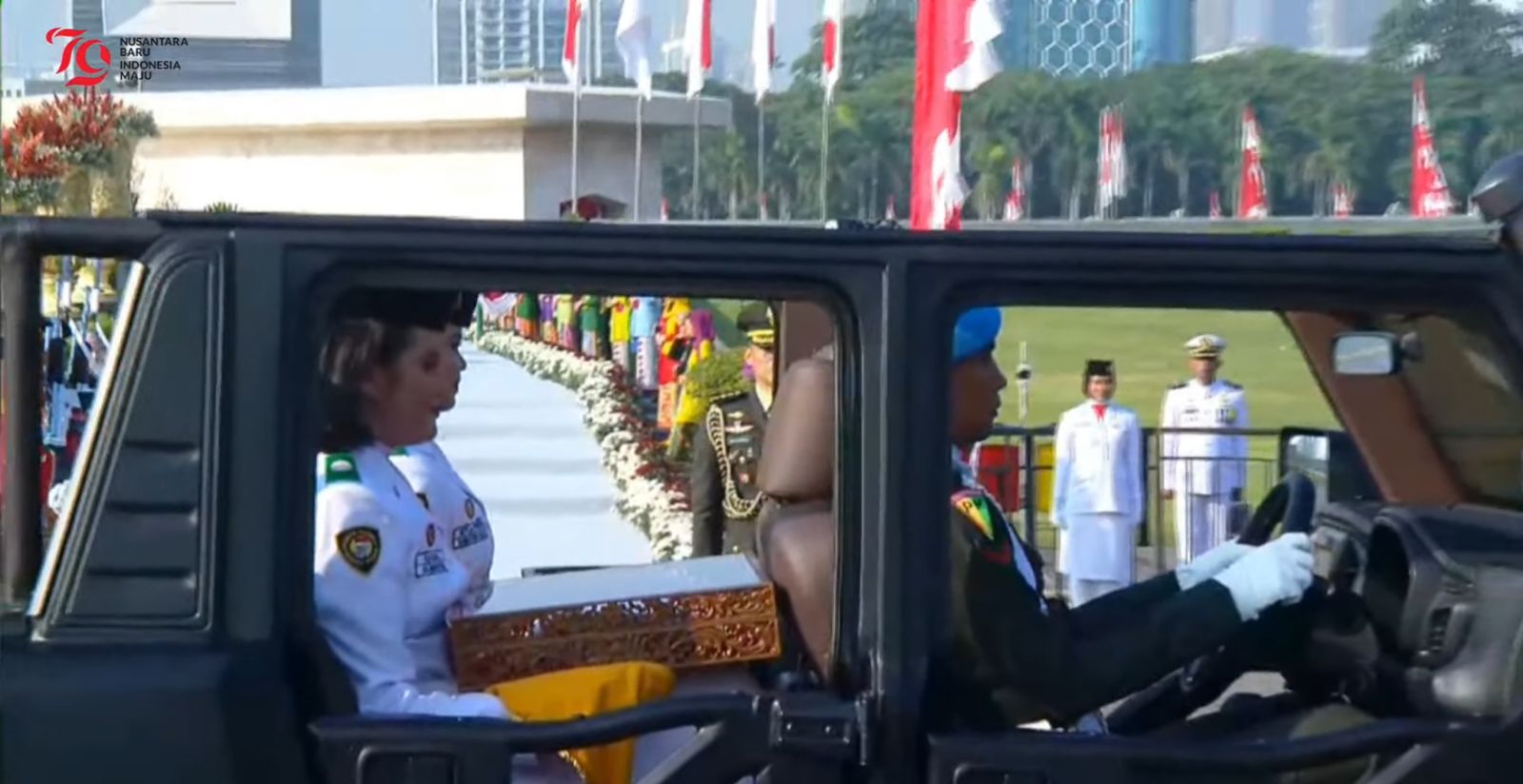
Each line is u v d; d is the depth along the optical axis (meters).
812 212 25.59
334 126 28.98
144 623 2.68
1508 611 2.91
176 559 2.69
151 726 2.64
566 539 10.35
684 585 3.32
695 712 2.75
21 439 2.87
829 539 3.21
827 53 15.22
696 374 7.10
